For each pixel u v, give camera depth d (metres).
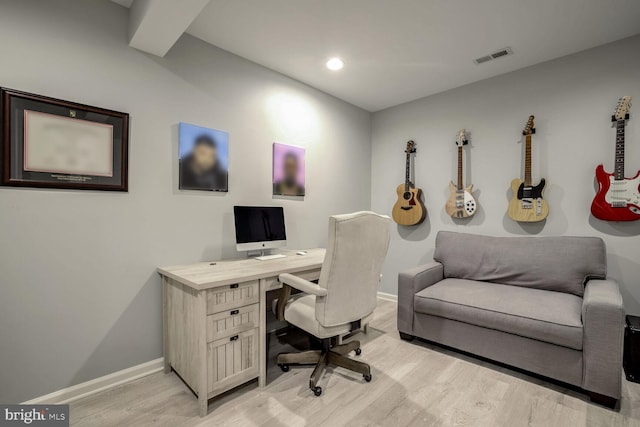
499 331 2.00
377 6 1.88
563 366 1.76
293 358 2.00
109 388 1.82
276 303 2.06
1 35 1.50
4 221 1.51
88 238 1.76
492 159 2.92
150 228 2.00
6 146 1.50
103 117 1.79
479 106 2.99
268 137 2.70
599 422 1.50
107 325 1.83
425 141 3.40
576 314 1.81
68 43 1.68
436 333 2.30
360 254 1.75
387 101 3.52
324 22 2.05
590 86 2.41
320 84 3.05
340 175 3.46
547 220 2.61
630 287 2.24
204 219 2.27
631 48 2.24
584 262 2.20
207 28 2.11
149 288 2.00
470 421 1.52
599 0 1.82
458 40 2.27
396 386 1.83
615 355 1.59
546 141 2.61
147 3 1.59
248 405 1.65
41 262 1.61
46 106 1.60
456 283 2.54
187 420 1.53
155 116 2.02
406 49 2.40
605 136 2.35
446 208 3.13
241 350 1.74
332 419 1.54
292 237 2.95
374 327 2.79
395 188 3.68
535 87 2.67
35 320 1.60
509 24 2.07
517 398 1.71
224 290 1.66
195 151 2.20
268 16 1.98
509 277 2.47
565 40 2.28
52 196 1.64
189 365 1.74
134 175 1.93
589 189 2.42
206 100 2.27
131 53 1.91
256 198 2.61
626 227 2.26
